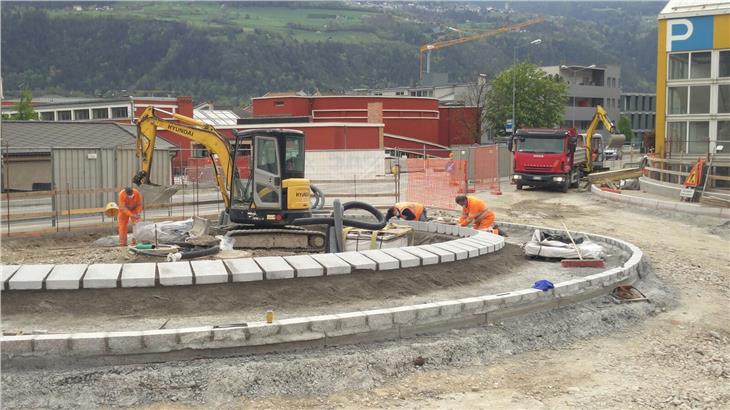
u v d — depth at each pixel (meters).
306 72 179.75
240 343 7.88
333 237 14.83
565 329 9.83
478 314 9.45
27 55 159.62
